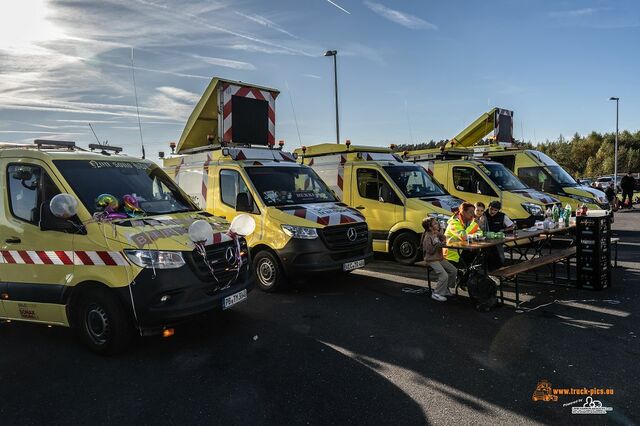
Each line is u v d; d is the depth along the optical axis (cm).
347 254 710
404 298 667
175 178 864
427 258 662
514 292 689
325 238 680
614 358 440
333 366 437
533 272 823
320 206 747
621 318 555
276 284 700
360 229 732
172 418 352
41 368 450
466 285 631
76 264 463
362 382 403
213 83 813
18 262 496
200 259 471
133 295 438
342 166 1001
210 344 498
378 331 530
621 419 338
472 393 379
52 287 477
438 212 855
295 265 675
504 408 355
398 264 912
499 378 405
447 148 1217
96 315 467
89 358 470
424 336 511
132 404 375
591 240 679
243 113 838
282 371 428
